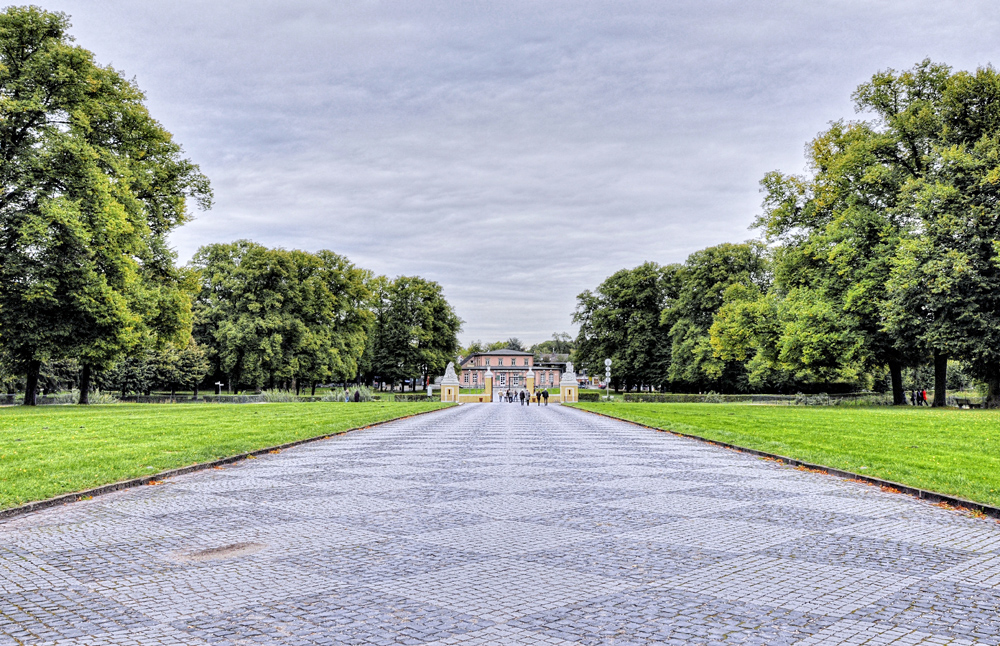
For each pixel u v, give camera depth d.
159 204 39.25
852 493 10.10
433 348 85.44
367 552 6.54
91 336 32.78
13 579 5.67
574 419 31.81
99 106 33.25
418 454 15.42
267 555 6.43
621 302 74.31
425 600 5.10
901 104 37.22
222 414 28.73
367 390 58.66
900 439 17.30
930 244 31.39
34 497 9.09
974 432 19.17
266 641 4.30
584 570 5.93
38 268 30.19
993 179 29.83
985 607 5.00
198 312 67.38
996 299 30.66
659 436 20.98
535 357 169.12
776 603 5.07
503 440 19.39
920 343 34.97
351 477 11.63
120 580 5.64
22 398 53.59
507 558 6.32
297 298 61.28
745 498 9.59
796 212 44.72
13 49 31.52
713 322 57.28
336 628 4.52
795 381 65.62
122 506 8.99
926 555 6.50
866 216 37.12
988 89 32.62
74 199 31.27
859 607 4.99
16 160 30.06
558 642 4.29
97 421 23.20
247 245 64.81
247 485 10.76
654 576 5.75
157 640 4.33
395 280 84.81
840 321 37.47
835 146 40.91
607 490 10.24
